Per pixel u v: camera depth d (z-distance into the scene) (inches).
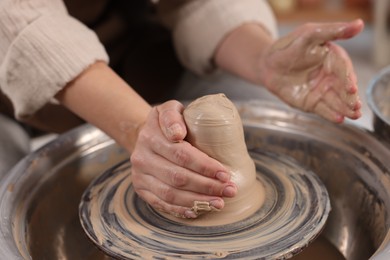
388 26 105.6
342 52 34.5
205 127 26.7
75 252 34.1
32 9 34.1
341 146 36.2
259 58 42.1
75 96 33.9
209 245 26.3
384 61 104.9
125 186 31.6
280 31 121.3
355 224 33.9
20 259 24.9
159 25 58.9
